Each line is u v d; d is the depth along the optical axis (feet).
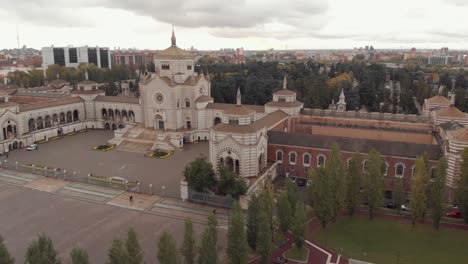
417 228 254.06
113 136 509.76
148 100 474.49
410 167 310.04
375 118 420.36
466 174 244.83
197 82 475.31
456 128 333.21
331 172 244.01
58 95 586.45
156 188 322.55
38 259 163.32
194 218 268.41
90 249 228.43
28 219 267.39
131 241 169.07
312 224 261.03
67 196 307.37
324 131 432.66
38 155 420.77
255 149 310.04
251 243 211.82
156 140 449.48
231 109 321.93
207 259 176.65
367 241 239.50
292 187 245.65
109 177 346.54
